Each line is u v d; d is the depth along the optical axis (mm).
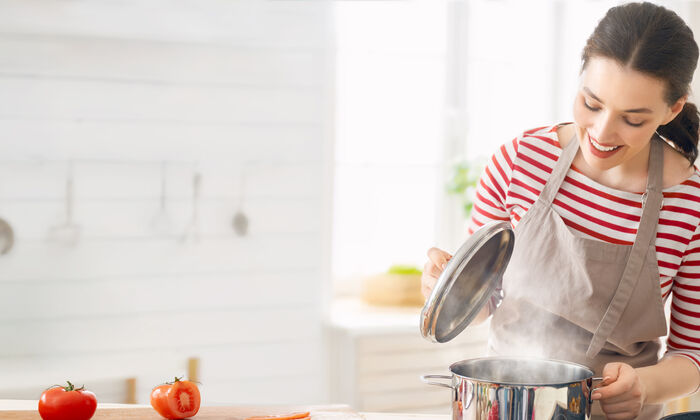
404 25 3625
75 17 2771
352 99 3584
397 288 3398
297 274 3105
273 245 3068
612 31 1058
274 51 3027
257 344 3062
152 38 2865
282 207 3074
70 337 2830
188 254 2959
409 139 3689
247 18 2980
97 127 2828
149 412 1371
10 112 2729
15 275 2766
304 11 3064
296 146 3086
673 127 1263
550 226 1329
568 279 1314
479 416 1010
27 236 2773
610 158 1131
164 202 2924
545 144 1363
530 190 1361
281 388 3098
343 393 3062
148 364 2887
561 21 3715
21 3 2703
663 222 1269
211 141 2967
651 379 1195
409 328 3039
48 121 2771
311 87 3094
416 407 3100
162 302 2936
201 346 2990
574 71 3627
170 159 2922
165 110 2904
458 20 3689
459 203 3707
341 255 3645
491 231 1104
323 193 3127
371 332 2986
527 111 3789
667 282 1288
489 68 3760
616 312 1291
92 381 2725
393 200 3686
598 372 1337
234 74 2980
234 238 3016
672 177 1277
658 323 1299
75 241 2824
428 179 3734
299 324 3113
